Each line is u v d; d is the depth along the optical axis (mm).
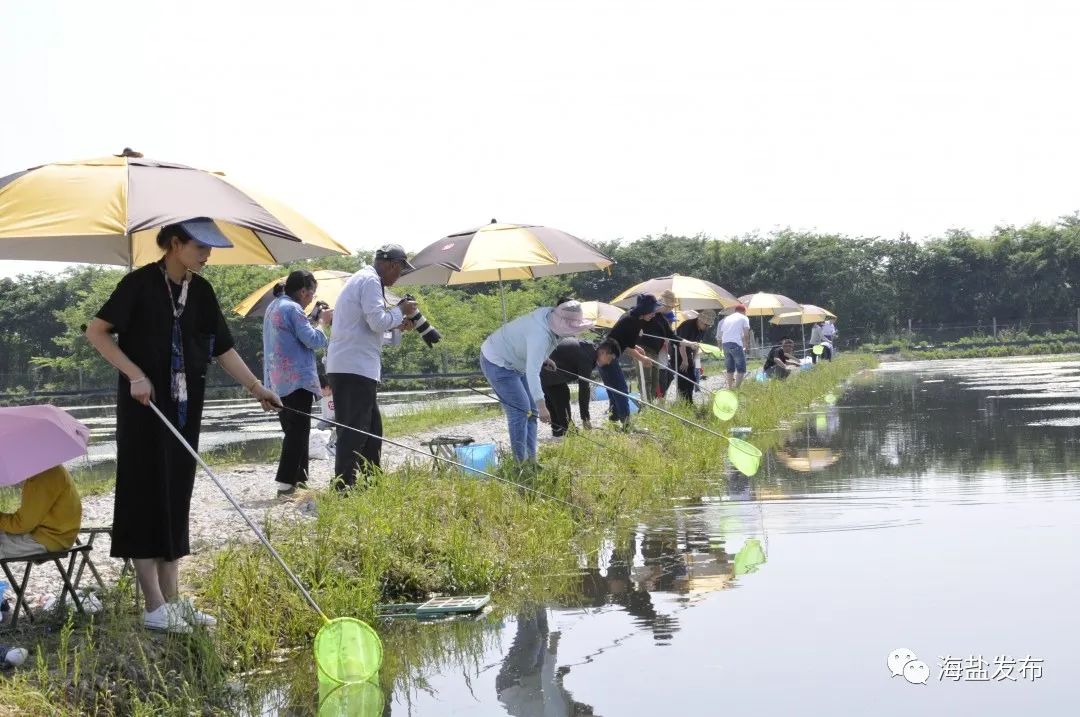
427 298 41281
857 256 63562
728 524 8742
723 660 5172
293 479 9781
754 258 61500
